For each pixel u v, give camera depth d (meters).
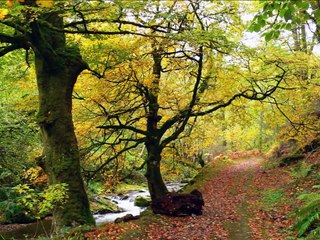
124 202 24.17
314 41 15.51
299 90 14.16
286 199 12.83
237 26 12.20
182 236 9.27
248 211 12.27
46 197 8.25
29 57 12.97
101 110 13.91
